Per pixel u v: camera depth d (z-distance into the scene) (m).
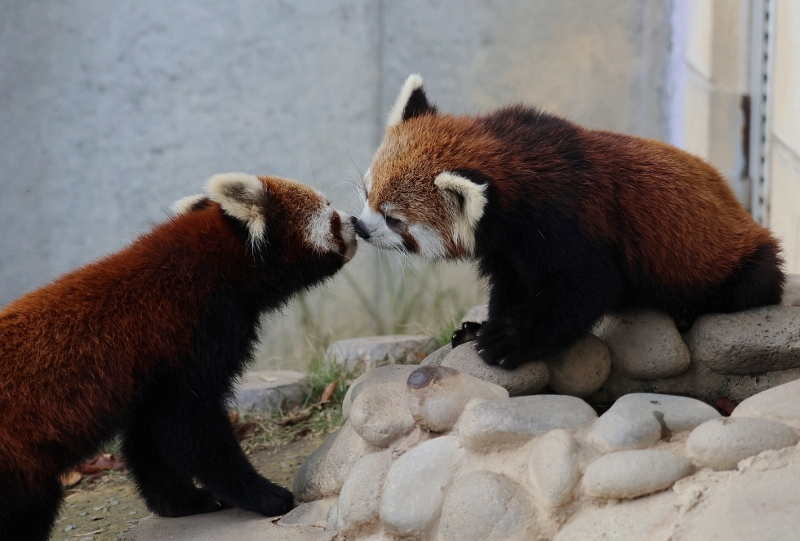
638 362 6.61
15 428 5.38
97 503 7.63
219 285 6.34
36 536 5.73
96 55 12.71
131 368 5.86
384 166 6.67
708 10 10.76
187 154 12.94
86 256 13.07
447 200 6.27
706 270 6.56
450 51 12.64
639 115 12.41
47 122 12.83
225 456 6.28
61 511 7.25
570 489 4.78
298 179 12.99
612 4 12.30
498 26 12.55
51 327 5.66
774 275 6.66
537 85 12.54
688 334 6.86
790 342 6.36
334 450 6.14
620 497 4.66
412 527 5.21
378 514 5.45
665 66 12.26
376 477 5.59
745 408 5.05
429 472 5.35
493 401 5.47
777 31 9.97
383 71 12.79
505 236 6.22
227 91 12.85
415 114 7.07
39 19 12.59
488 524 4.84
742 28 10.59
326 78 12.82
